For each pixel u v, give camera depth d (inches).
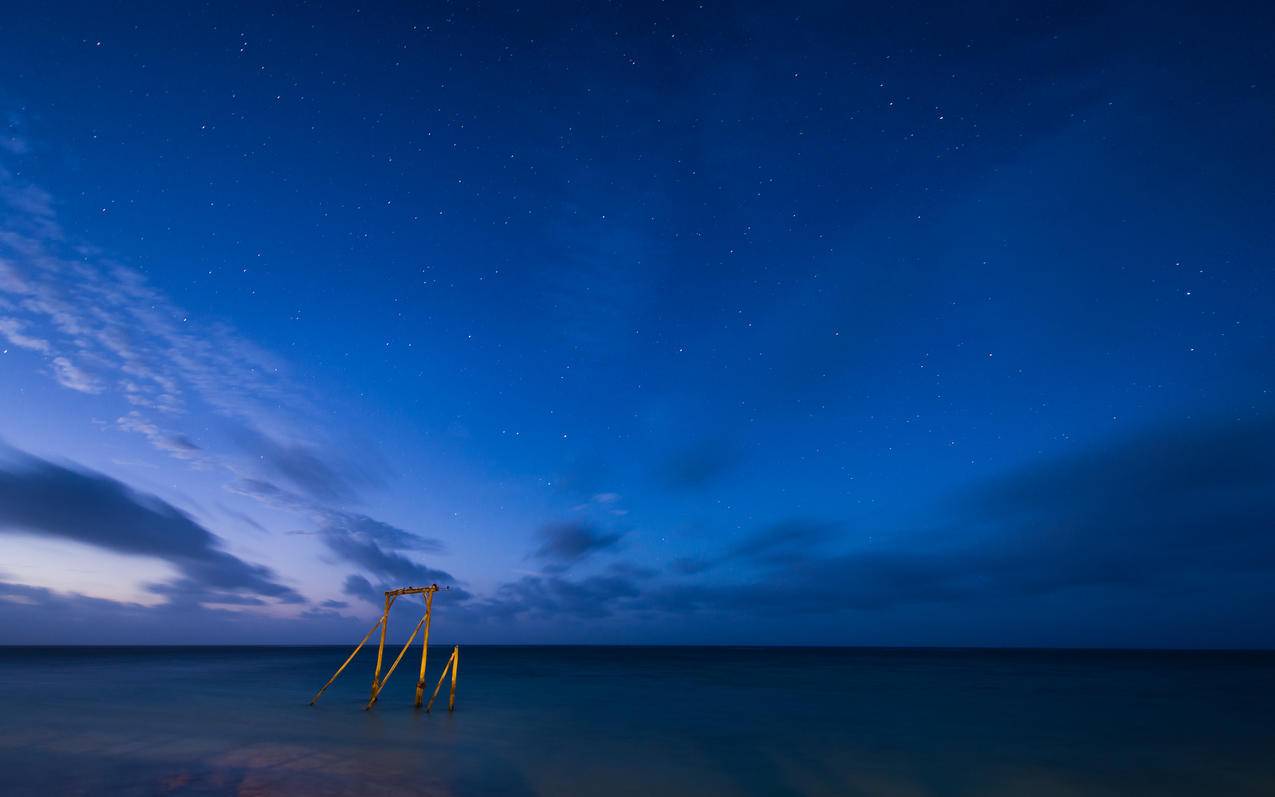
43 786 618.8
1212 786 716.0
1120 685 2092.8
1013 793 680.4
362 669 2554.1
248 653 5216.5
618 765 773.9
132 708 1169.4
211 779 648.4
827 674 2674.7
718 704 1453.0
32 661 3046.3
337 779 662.5
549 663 3646.7
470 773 713.6
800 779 721.6
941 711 1349.7
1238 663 4052.7
